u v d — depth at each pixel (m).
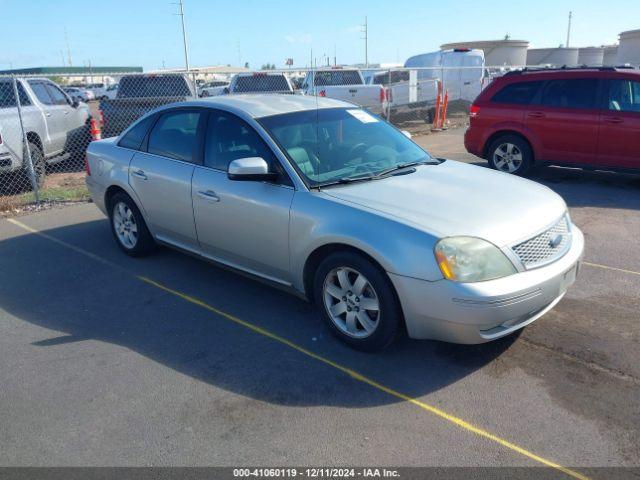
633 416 3.10
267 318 4.38
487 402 3.26
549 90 8.41
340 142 4.50
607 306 4.43
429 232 3.35
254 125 4.33
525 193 4.02
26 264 5.70
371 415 3.17
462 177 4.27
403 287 3.38
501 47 30.34
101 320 4.43
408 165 4.53
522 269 3.41
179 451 2.93
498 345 3.87
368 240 3.48
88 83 39.88
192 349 3.95
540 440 2.94
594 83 8.02
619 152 7.88
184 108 5.00
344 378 3.54
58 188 9.20
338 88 15.41
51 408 3.32
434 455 2.85
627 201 7.55
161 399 3.37
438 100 16.52
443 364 3.66
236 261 4.60
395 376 3.55
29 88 9.41
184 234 4.98
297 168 4.06
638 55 26.50
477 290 3.23
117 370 3.70
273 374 3.60
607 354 3.72
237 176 3.96
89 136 11.49
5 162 8.30
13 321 4.45
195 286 5.03
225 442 2.98
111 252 6.00
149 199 5.21
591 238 6.09
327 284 3.88
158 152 5.17
